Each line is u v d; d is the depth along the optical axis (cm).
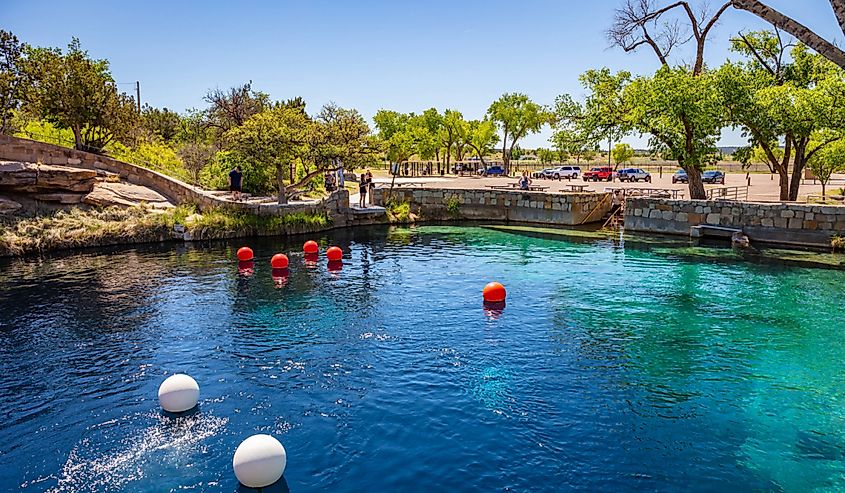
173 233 2542
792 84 2792
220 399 991
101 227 2423
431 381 1062
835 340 1262
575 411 945
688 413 937
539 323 1395
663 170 8044
